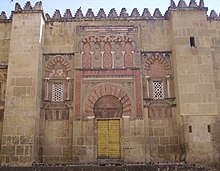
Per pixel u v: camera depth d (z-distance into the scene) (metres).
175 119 15.14
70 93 15.55
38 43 15.27
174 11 15.94
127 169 12.31
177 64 15.10
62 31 16.44
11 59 15.02
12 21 15.72
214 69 15.72
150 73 15.89
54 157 14.81
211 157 13.84
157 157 14.77
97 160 14.70
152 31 16.45
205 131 14.17
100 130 15.23
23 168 12.63
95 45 16.31
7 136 13.96
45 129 15.16
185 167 12.47
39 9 15.79
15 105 14.36
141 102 15.29
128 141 14.84
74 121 15.05
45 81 15.72
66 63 16.00
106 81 15.66
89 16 16.61
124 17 16.53
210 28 16.39
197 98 14.60
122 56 16.09
